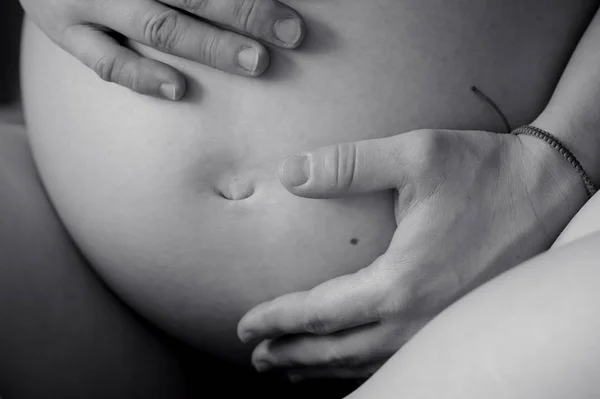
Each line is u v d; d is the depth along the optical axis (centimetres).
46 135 59
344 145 52
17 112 74
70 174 58
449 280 52
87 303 60
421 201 52
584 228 46
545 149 53
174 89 53
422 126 54
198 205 55
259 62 52
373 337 54
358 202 54
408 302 52
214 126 54
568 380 36
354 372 57
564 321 37
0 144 62
